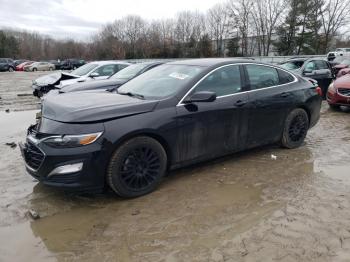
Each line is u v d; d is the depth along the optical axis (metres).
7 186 4.26
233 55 61.56
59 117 3.72
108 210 3.68
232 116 4.66
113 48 67.69
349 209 3.62
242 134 4.86
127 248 3.02
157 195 4.01
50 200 3.90
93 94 4.59
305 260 2.81
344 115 8.62
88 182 3.63
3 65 44.28
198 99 4.15
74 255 2.93
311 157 5.27
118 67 11.45
